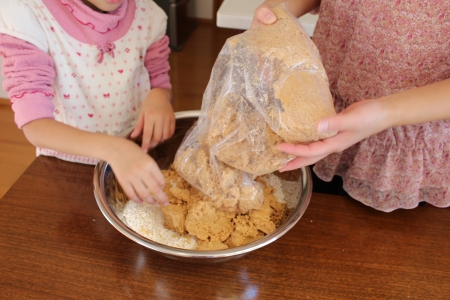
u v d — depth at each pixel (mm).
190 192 676
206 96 629
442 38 624
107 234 649
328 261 619
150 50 967
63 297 552
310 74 528
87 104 915
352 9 688
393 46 653
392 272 606
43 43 796
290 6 781
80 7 798
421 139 697
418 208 731
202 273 596
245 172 625
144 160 617
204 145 628
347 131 506
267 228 627
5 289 555
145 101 871
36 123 708
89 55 858
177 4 2352
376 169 751
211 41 2648
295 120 495
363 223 691
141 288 571
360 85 729
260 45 556
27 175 757
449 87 546
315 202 729
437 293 578
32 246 621
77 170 780
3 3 754
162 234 642
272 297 565
